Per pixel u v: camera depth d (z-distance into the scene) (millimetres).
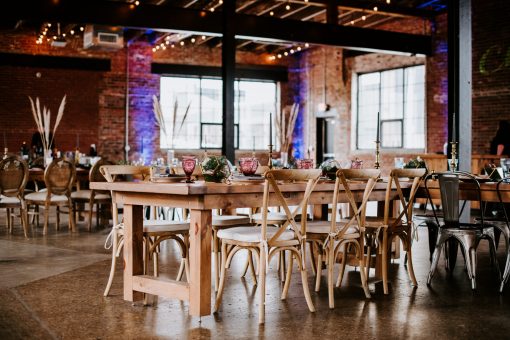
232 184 4039
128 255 4176
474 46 11914
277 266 5645
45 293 4441
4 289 4570
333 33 11797
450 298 4387
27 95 14539
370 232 4840
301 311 3992
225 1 10062
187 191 3584
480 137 11836
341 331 3537
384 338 3410
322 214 5422
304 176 3916
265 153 17297
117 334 3443
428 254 6367
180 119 16344
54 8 9227
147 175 4926
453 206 4875
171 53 16172
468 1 5949
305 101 17422
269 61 17422
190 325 3633
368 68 15383
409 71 14352
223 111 10016
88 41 12781
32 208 11070
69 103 15008
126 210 4188
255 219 4969
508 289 4703
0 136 14250
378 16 14398
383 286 4598
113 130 15547
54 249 6496
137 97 15805
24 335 3414
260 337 3406
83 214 9445
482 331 3559
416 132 14156
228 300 4277
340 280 4773
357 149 15812
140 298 4227
